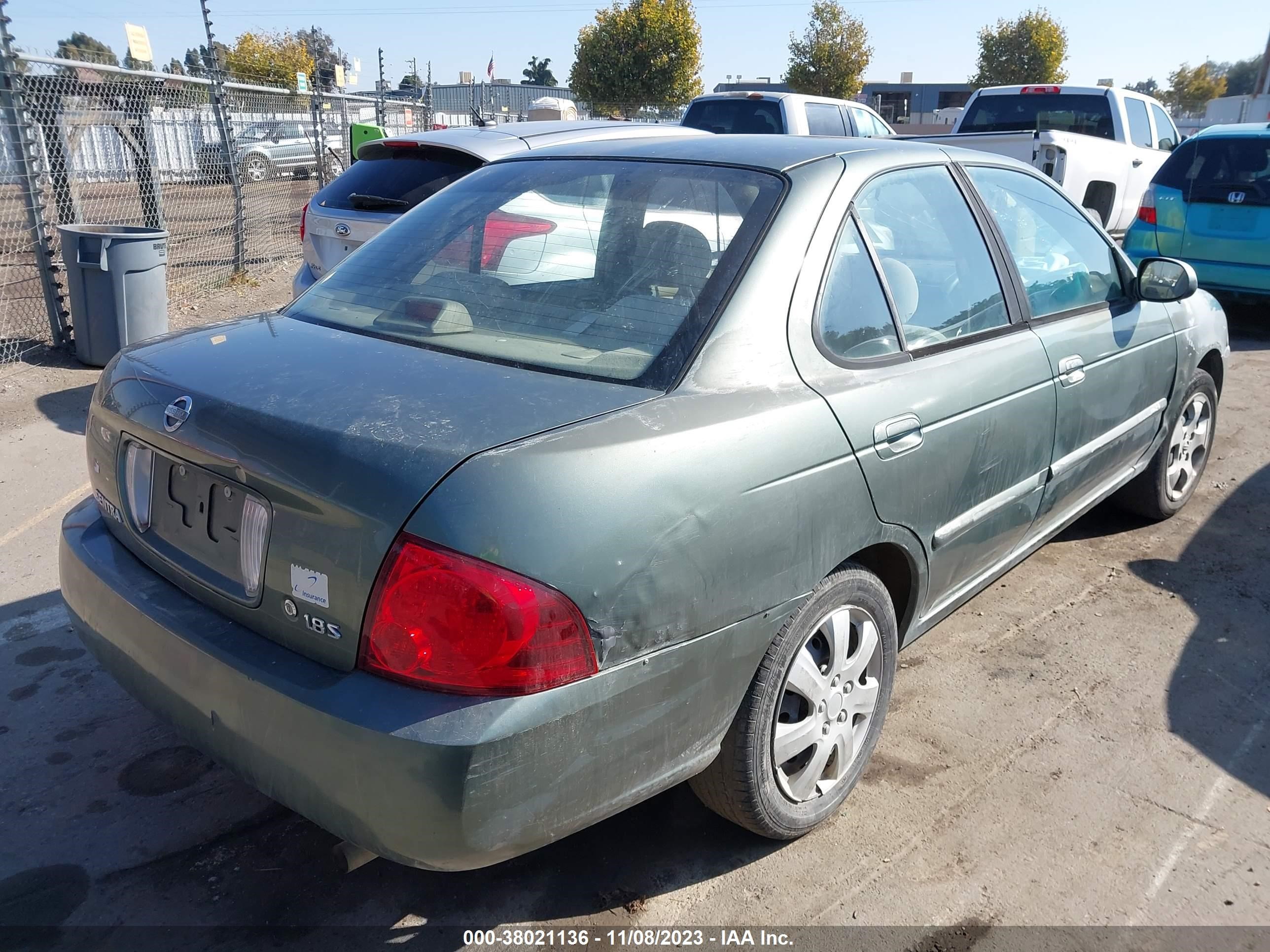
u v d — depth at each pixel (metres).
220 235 12.44
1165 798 2.82
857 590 2.52
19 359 7.11
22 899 2.40
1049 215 3.61
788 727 2.42
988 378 2.90
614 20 30.00
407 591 1.78
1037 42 41.44
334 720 1.81
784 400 2.27
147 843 2.61
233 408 2.11
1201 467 4.86
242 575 2.07
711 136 3.15
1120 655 3.59
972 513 2.93
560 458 1.88
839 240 2.58
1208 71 57.03
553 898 2.44
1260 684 3.41
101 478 2.53
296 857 2.57
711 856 2.58
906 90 47.38
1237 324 9.27
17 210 7.51
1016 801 2.80
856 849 2.61
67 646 3.54
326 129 16.33
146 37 9.28
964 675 3.46
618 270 2.48
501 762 1.78
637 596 1.92
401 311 2.56
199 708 2.07
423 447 1.88
